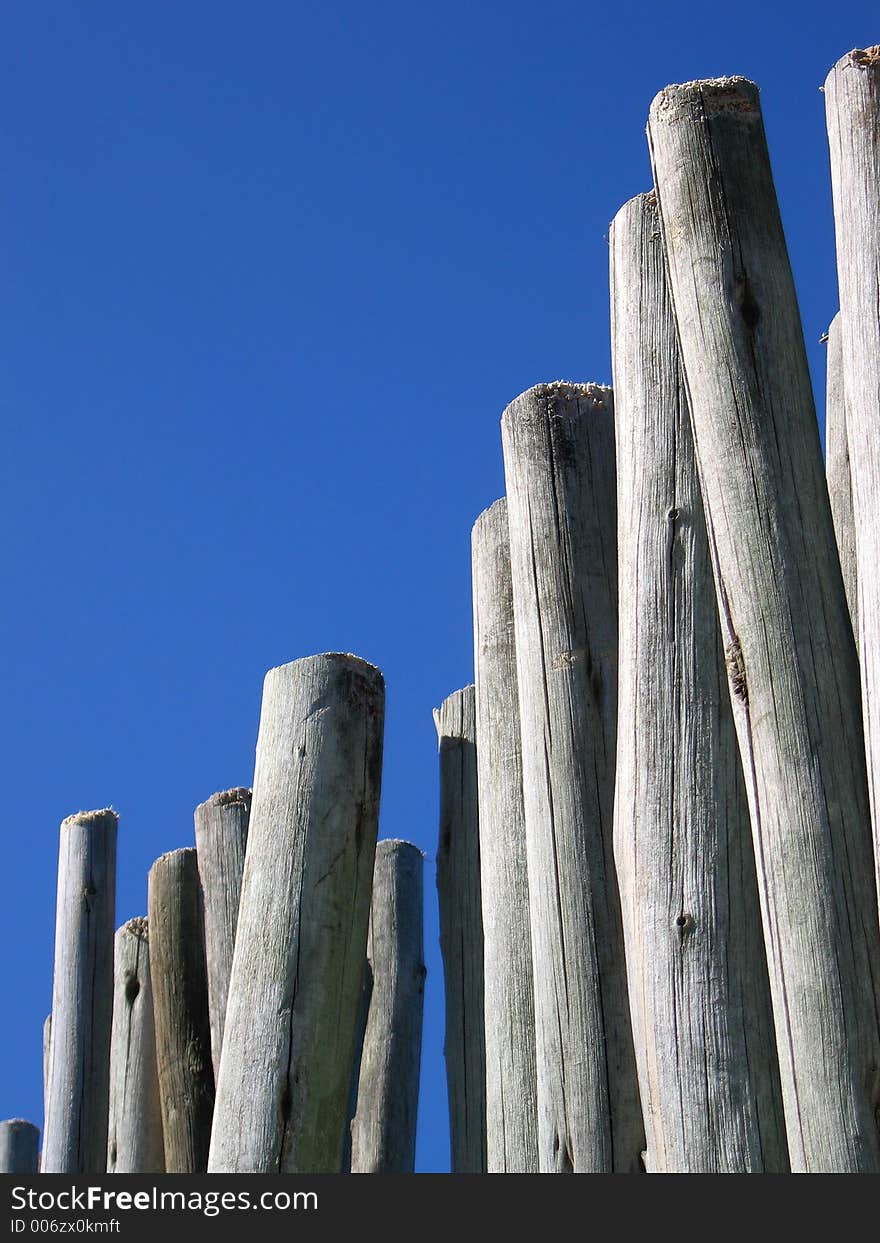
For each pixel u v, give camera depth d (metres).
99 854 6.42
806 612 3.84
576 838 4.51
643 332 4.52
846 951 3.56
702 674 4.13
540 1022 4.44
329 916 4.70
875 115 3.96
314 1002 4.60
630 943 4.04
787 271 4.27
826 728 3.73
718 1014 3.81
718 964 3.86
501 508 5.44
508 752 5.06
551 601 4.79
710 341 4.15
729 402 4.07
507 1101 4.65
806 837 3.65
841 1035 3.50
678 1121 3.77
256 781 4.96
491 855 4.97
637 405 4.46
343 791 4.86
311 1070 4.53
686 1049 3.81
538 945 4.50
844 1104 3.46
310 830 4.79
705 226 4.27
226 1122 4.49
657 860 3.99
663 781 4.06
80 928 6.27
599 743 4.61
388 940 6.07
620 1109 4.25
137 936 6.37
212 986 5.47
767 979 3.86
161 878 5.95
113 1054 6.23
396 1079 5.79
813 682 3.77
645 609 4.24
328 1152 4.50
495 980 4.82
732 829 3.98
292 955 4.64
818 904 3.59
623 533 4.41
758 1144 3.69
